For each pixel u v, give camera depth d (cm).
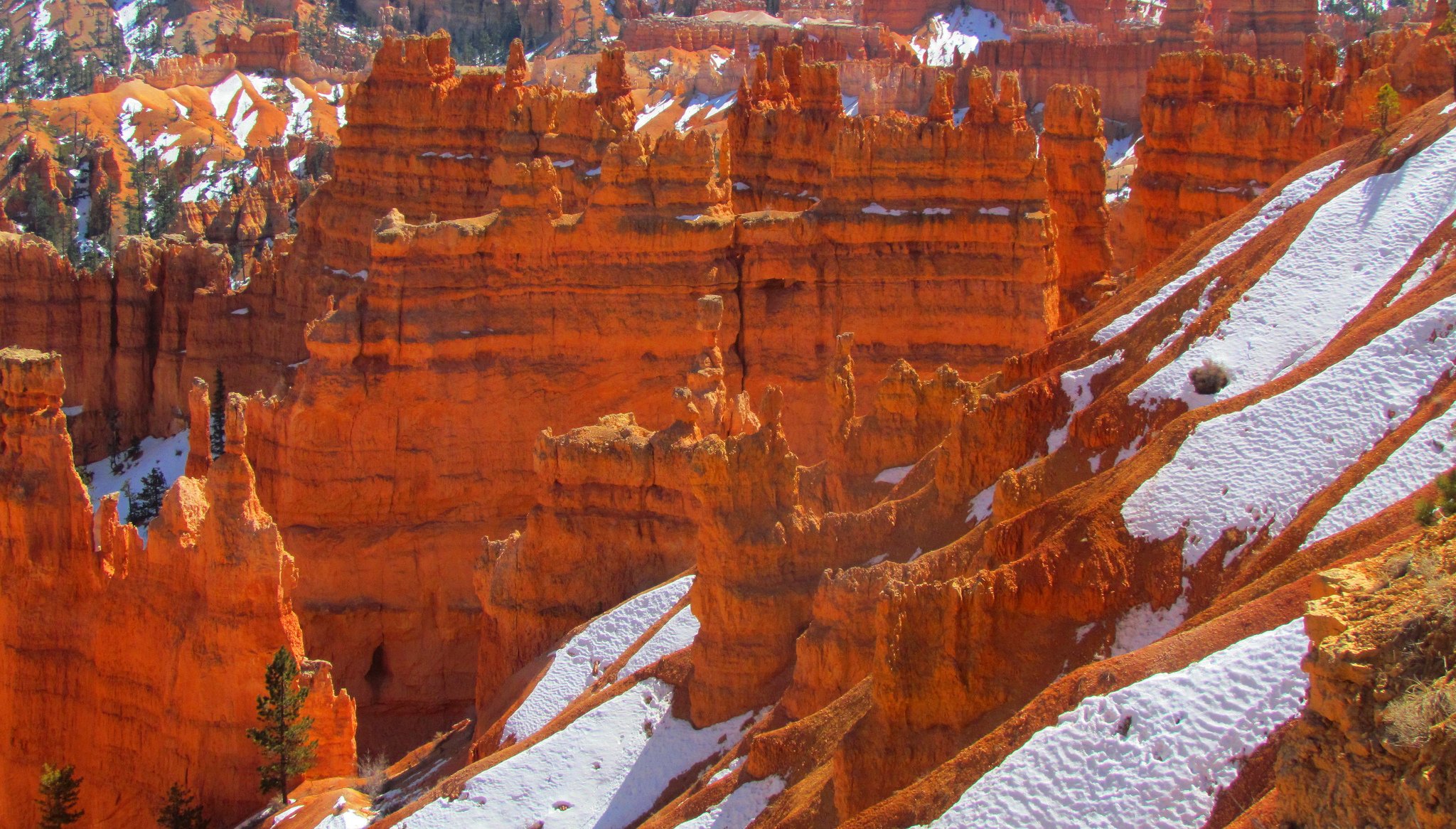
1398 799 2153
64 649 5703
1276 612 3030
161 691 5469
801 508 4644
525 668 5469
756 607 4462
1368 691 2239
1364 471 3491
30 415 5700
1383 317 3916
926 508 4556
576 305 6775
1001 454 4484
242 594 5297
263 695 5281
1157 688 3005
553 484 5703
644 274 6750
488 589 5884
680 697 4609
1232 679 2941
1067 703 3133
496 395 6700
